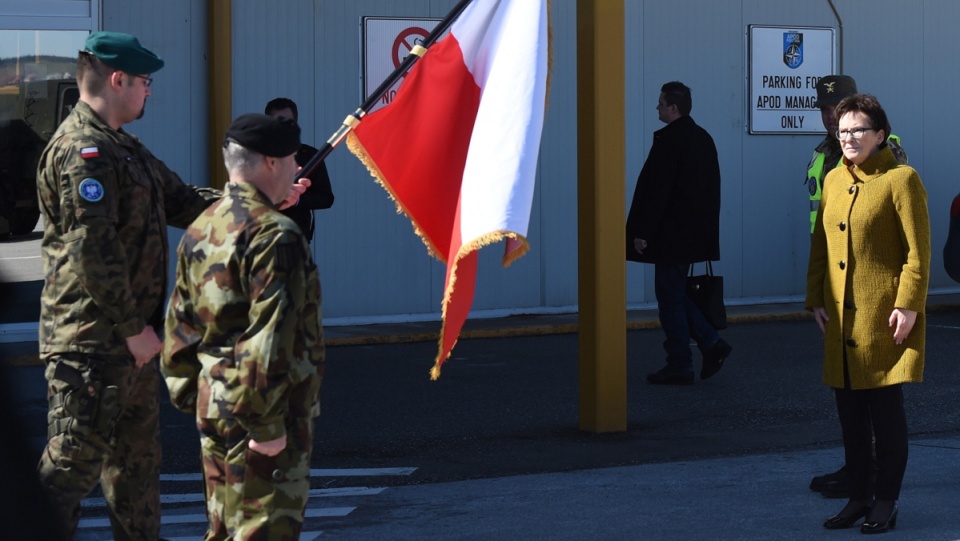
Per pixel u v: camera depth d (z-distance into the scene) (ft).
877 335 18.86
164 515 21.07
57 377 15.26
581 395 27.68
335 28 43.37
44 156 15.37
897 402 19.03
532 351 39.17
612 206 26.89
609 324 27.17
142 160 15.79
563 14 45.80
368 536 19.35
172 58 41.70
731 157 48.70
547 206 46.03
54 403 15.35
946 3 51.78
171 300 13.79
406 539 19.17
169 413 29.66
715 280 33.01
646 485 22.52
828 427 27.96
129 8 41.19
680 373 33.04
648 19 47.09
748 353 38.52
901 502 20.85
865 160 19.19
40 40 40.57
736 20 48.44
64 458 15.26
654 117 47.50
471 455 25.48
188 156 42.01
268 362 12.51
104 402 15.34
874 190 18.92
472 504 21.33
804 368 35.76
